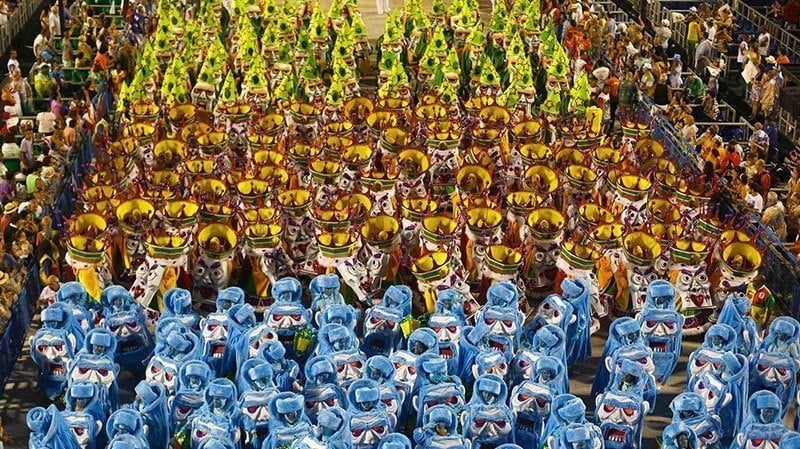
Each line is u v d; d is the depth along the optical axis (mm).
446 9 58875
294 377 31625
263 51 50406
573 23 56656
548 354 32688
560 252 36438
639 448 30719
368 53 54969
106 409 31328
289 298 33875
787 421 34531
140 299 36125
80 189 41719
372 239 36625
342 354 31781
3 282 35781
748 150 47031
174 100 46156
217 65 47469
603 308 36844
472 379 32812
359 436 29172
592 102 49188
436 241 36000
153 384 30641
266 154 40906
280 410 29156
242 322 33250
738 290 36625
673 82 52031
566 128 43844
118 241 37719
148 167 41969
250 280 36906
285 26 51344
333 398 30688
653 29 61031
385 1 64312
